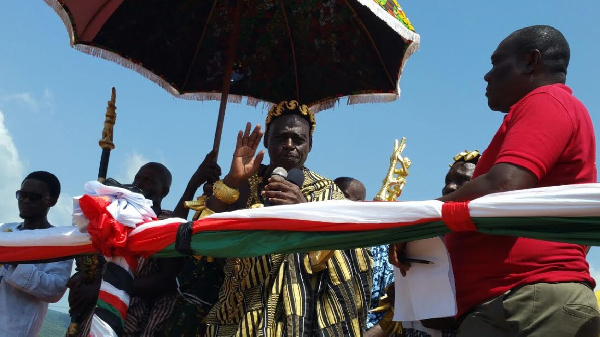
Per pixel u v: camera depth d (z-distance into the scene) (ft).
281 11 19.58
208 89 20.51
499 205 11.39
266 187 14.26
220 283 16.47
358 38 19.29
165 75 20.21
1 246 15.10
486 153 12.45
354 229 12.52
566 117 11.67
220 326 15.17
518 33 12.79
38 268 19.65
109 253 14.17
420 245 12.88
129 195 14.39
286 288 14.62
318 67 20.01
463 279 12.30
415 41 16.96
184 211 17.57
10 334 19.27
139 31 19.54
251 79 20.40
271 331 14.33
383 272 18.24
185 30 19.84
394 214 12.31
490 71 13.01
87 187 14.46
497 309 11.73
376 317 17.92
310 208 12.85
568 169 11.83
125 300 14.30
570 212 11.11
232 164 15.53
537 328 11.45
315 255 14.71
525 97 12.09
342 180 20.72
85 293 16.92
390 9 16.89
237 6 18.95
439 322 13.48
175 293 17.61
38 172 21.18
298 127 16.57
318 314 14.65
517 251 11.83
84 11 18.89
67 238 14.83
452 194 12.05
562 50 12.64
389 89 19.60
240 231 13.39
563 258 11.74
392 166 14.96
